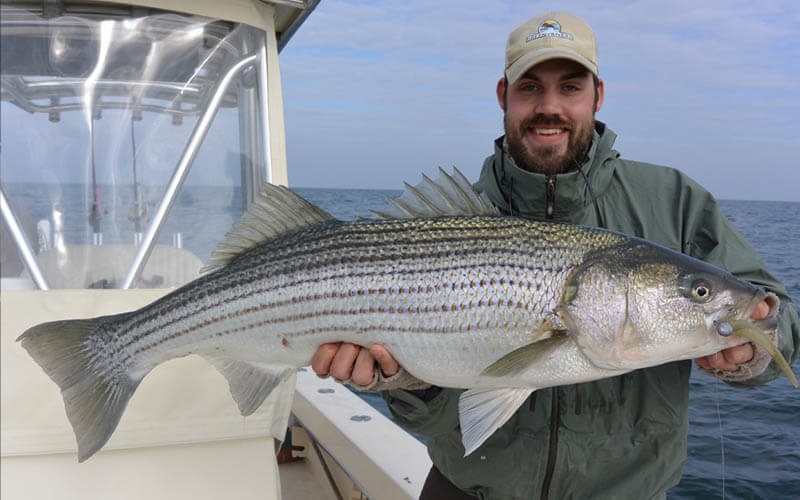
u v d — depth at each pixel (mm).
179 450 925
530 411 936
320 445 1562
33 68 903
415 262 848
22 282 894
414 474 1237
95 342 852
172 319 880
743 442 1946
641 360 838
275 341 880
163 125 968
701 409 2203
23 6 895
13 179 895
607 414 928
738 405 2236
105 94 936
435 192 900
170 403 922
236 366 895
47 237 910
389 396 958
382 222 873
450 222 865
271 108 1018
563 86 980
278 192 888
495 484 960
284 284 870
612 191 1013
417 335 846
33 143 905
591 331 825
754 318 832
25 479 867
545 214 997
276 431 958
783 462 1815
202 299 884
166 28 955
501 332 838
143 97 955
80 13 916
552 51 949
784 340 870
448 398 934
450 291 840
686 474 1761
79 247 924
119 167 945
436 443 1016
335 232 875
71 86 921
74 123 923
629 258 835
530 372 811
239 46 1003
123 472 902
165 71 963
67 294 897
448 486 1063
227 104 1003
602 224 997
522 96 1003
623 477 936
